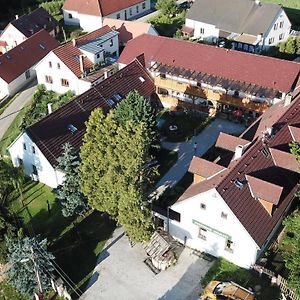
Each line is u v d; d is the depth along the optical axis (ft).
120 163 143.23
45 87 256.32
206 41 304.30
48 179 184.03
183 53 227.20
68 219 170.09
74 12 337.52
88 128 152.76
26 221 170.30
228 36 294.46
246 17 291.99
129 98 175.11
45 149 177.47
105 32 272.92
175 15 345.72
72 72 242.17
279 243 152.66
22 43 275.18
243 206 140.15
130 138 141.38
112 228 165.58
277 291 139.33
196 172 155.63
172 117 223.30
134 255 155.22
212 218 143.54
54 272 149.89
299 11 348.38
